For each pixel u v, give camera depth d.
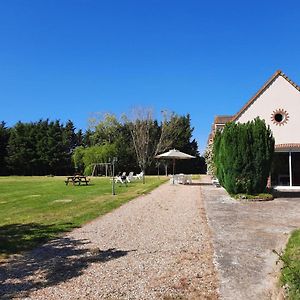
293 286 5.55
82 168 62.62
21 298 5.80
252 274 6.79
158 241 9.45
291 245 8.49
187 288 6.14
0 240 9.75
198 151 71.94
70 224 11.99
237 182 19.36
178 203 17.73
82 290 6.09
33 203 18.27
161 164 65.00
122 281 6.48
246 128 19.25
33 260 7.87
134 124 64.81
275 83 26.05
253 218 13.07
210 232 10.56
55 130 72.19
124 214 14.15
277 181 27.97
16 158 67.94
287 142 25.66
